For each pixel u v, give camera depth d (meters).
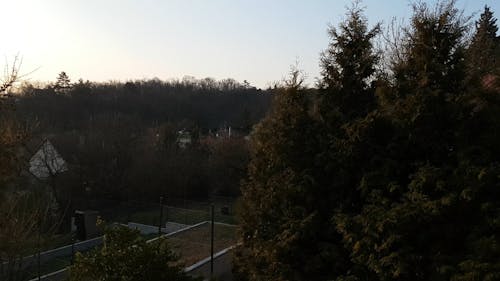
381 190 10.79
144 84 95.81
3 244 12.38
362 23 12.83
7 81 10.90
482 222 9.73
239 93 96.62
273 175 12.66
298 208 11.95
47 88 67.44
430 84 10.78
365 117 11.59
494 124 10.41
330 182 12.07
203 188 46.41
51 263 26.66
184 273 11.16
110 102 78.25
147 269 10.34
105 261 10.31
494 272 8.80
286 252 11.64
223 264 20.64
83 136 45.38
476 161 10.05
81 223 36.19
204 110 88.94
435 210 9.66
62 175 40.59
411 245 10.06
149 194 44.38
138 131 49.28
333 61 12.87
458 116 10.55
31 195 19.77
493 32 24.84
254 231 13.03
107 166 43.84
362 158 11.59
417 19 11.42
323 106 12.76
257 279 12.56
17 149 11.24
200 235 28.02
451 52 11.00
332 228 11.58
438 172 10.09
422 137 10.71
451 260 9.73
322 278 11.42
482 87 10.62
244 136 52.12
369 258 10.22
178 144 48.34
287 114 12.81
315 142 12.50
